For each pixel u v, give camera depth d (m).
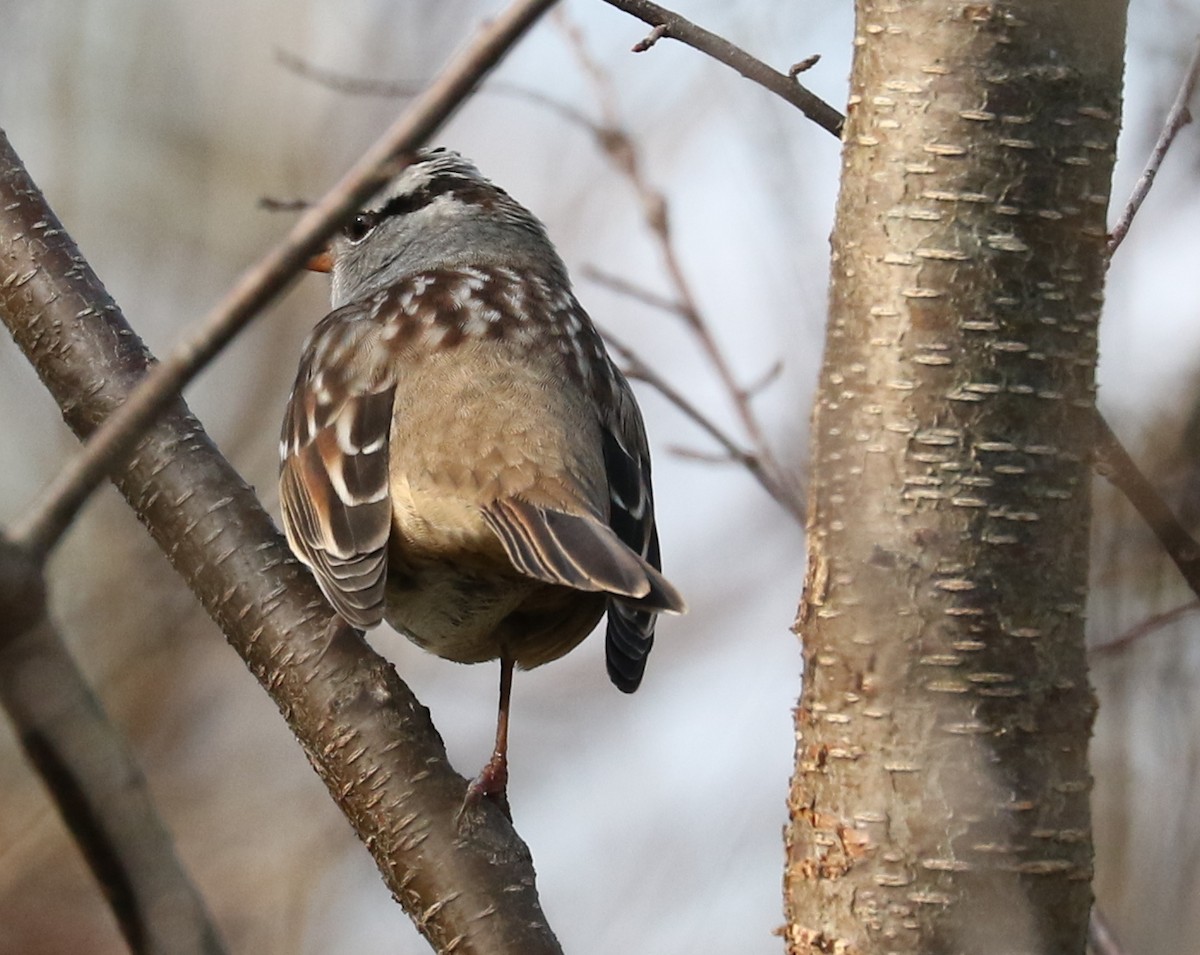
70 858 13.16
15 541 4.38
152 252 18.92
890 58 5.79
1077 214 5.71
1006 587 5.64
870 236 5.78
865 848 5.66
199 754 15.27
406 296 9.54
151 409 4.59
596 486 8.67
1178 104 7.55
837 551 5.79
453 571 8.66
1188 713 9.99
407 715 7.60
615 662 8.50
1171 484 9.94
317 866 15.05
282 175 18.81
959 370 5.67
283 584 7.98
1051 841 5.59
